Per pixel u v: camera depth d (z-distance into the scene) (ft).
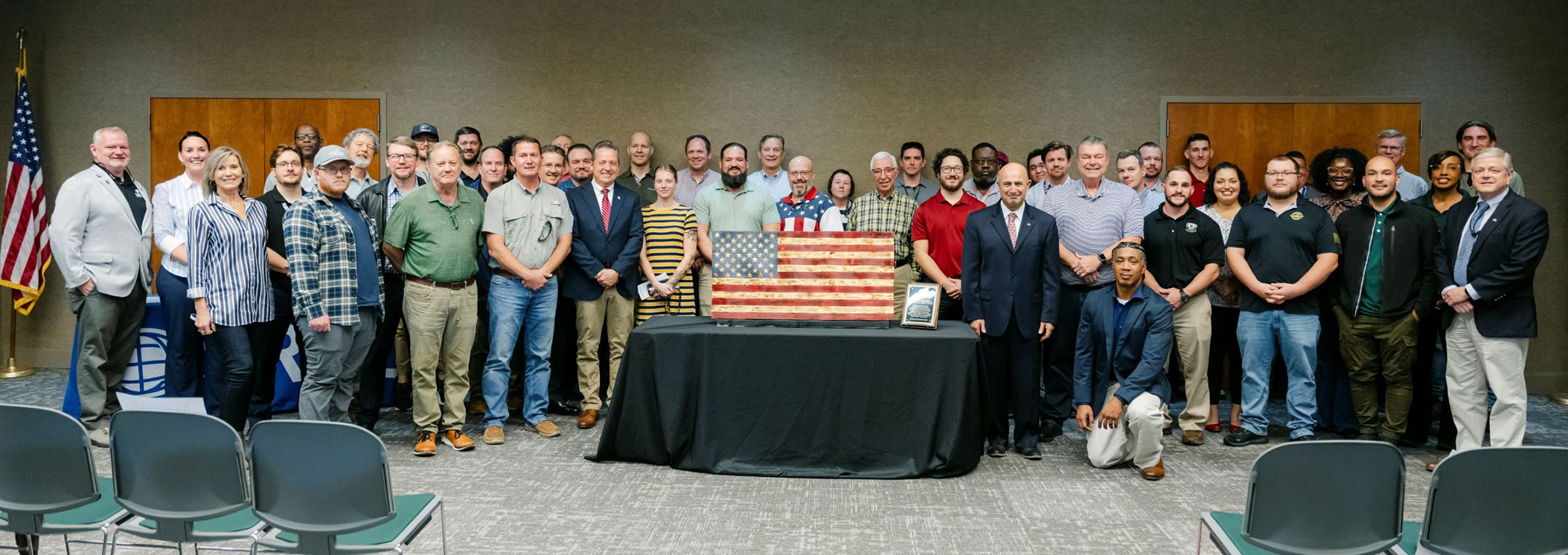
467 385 15.39
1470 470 7.07
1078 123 22.88
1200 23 22.68
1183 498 12.71
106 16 23.39
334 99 23.38
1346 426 16.83
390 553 8.82
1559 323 22.25
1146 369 13.73
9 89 23.58
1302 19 22.52
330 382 13.99
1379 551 7.43
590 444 15.53
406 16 23.31
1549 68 22.17
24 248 22.17
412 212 14.65
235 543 10.57
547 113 23.32
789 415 13.60
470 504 12.17
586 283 16.88
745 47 23.15
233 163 14.34
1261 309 16.01
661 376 13.85
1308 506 7.39
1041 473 13.96
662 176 18.07
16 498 8.09
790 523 11.49
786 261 14.25
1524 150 22.24
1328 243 15.80
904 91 23.04
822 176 23.16
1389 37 22.40
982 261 14.92
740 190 18.69
